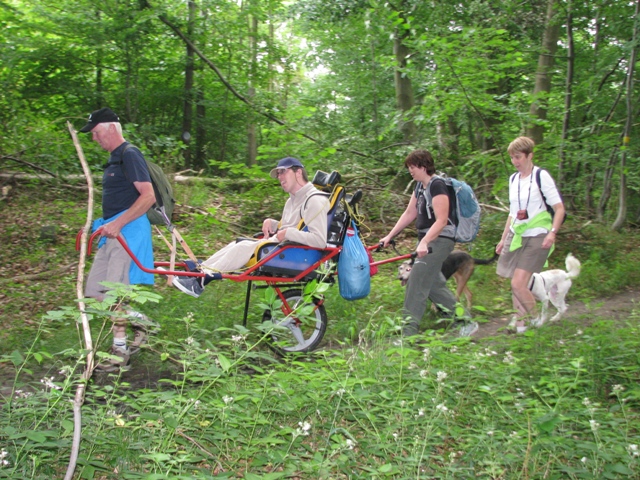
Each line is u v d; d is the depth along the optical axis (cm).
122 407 407
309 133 1192
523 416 361
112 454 310
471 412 381
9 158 1060
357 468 329
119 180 489
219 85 1830
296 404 368
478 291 791
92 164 1118
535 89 1262
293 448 341
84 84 1591
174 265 528
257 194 1074
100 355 322
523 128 1087
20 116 1111
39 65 1500
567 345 499
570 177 1332
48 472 301
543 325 551
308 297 416
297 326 550
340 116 1639
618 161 1276
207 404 356
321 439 357
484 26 1227
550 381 401
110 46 1541
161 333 575
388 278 838
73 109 1611
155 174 511
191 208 1021
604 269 927
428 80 1087
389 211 1112
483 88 1048
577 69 1527
